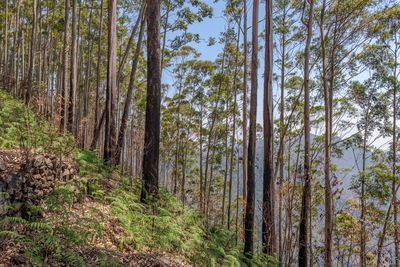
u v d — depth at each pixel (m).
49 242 3.43
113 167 8.38
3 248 3.18
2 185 3.59
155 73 7.33
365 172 14.72
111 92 10.22
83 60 26.03
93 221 4.01
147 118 7.26
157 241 5.34
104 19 21.64
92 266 3.50
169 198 7.86
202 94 24.09
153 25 7.34
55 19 22.09
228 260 6.43
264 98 8.60
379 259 12.88
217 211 13.98
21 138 4.65
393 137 15.70
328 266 9.00
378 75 15.60
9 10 22.20
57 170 5.12
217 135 23.56
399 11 10.94
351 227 13.16
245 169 13.73
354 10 10.96
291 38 16.36
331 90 13.39
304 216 8.78
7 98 8.62
